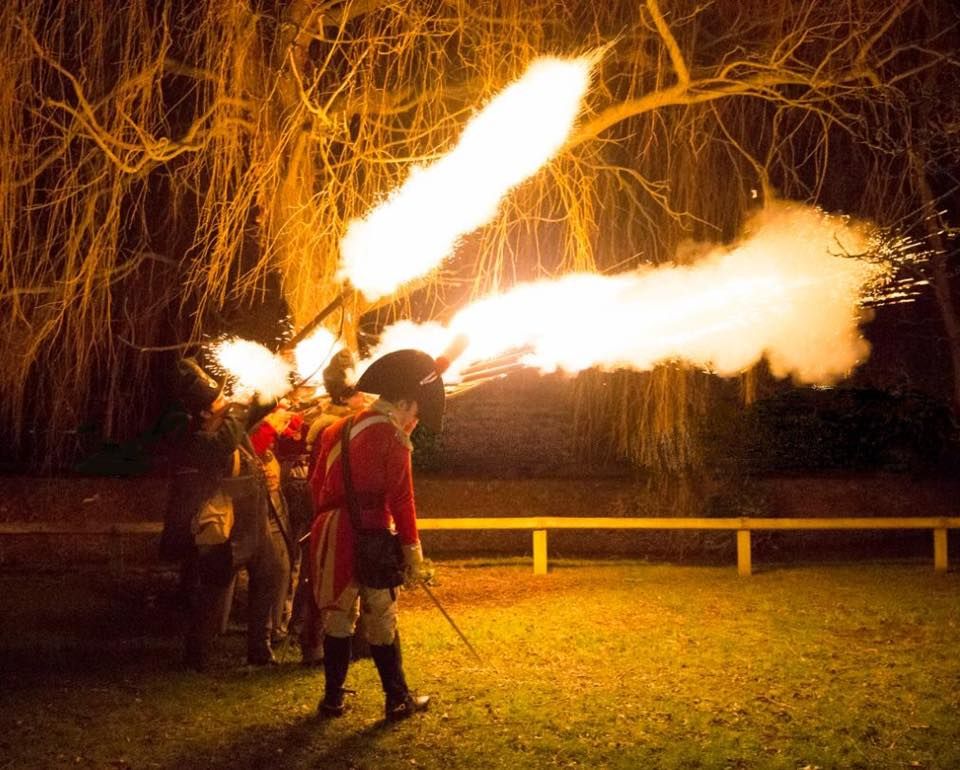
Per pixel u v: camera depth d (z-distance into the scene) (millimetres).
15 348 9203
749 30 9805
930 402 13172
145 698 6105
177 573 9898
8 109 8406
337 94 8352
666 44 8570
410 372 5848
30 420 11938
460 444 13812
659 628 7777
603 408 12336
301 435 7391
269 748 5297
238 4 8445
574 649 7133
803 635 7523
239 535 6664
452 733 5477
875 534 12625
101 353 11758
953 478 13117
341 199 8977
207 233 8820
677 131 10344
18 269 9203
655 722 5602
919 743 5242
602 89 9438
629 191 9977
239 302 9234
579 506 12578
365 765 5066
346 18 8336
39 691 6242
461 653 7055
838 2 9352
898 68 10500
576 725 5555
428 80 9102
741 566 10312
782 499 12492
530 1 9094
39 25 8594
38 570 10477
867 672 6516
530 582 9945
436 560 11422
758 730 5457
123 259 10617
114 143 8016
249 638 6824
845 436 13289
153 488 11977
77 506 11781
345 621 5750
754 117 10914
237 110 8664
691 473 11977
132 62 8617
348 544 5660
